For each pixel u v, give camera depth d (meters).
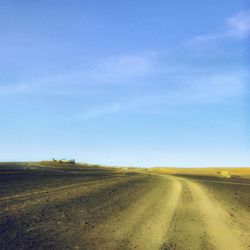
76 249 10.50
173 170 185.75
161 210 19.83
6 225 13.32
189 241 12.27
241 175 134.62
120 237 12.38
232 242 12.33
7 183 33.66
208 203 24.59
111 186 37.25
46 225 13.84
